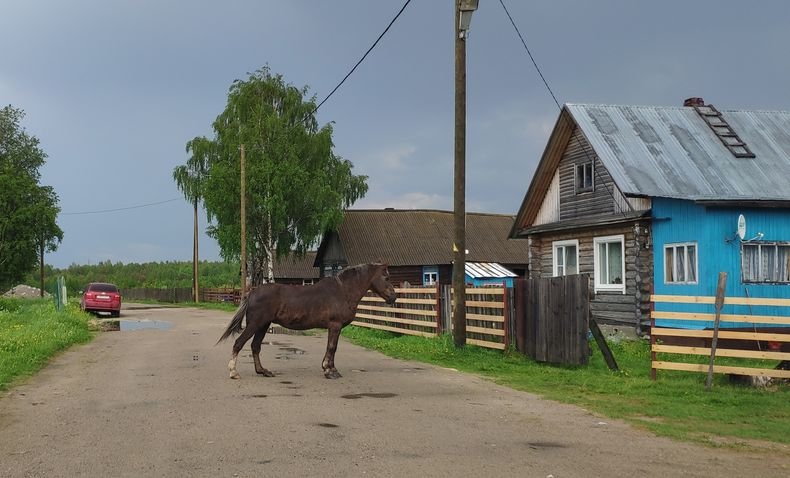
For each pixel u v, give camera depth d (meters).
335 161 48.50
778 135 21.97
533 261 24.89
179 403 9.70
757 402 10.14
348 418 8.70
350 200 49.41
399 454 6.92
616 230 20.33
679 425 8.62
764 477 6.33
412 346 17.44
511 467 6.48
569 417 8.97
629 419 8.91
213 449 7.09
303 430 7.98
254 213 44.91
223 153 47.41
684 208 17.70
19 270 45.16
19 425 8.29
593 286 21.33
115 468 6.41
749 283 16.92
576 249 22.58
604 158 19.56
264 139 45.94
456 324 16.25
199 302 61.47
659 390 11.05
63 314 26.45
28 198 45.88
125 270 115.44
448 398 10.32
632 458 6.91
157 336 22.38
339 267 47.34
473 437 7.72
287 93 47.56
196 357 15.78
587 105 22.23
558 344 14.14
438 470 6.34
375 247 45.44
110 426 8.21
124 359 15.52
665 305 18.11
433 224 48.97
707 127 22.00
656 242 18.81
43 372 13.27
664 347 12.05
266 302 12.20
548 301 14.46
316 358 15.72
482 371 13.55
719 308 11.40
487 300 16.66
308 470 6.32
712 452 7.24
